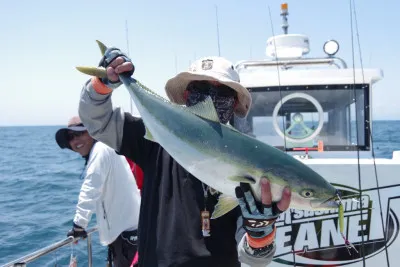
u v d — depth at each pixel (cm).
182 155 225
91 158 423
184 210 226
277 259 354
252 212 201
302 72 432
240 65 499
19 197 1371
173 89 254
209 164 219
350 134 429
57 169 2241
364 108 427
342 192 344
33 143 5666
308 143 432
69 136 452
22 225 962
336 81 427
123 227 431
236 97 245
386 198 340
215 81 241
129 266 435
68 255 739
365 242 343
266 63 496
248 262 212
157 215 234
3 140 6669
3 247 804
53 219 1018
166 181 236
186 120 227
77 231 412
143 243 237
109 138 244
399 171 337
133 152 251
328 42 482
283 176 212
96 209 436
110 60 228
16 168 2316
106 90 229
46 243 824
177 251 221
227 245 225
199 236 222
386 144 2523
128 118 250
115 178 427
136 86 236
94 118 235
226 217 229
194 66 249
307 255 351
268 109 438
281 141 436
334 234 347
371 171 341
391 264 342
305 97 432
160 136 231
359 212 344
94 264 700
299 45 505
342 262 347
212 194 227
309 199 215
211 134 222
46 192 1477
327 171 346
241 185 207
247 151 217
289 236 352
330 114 432
